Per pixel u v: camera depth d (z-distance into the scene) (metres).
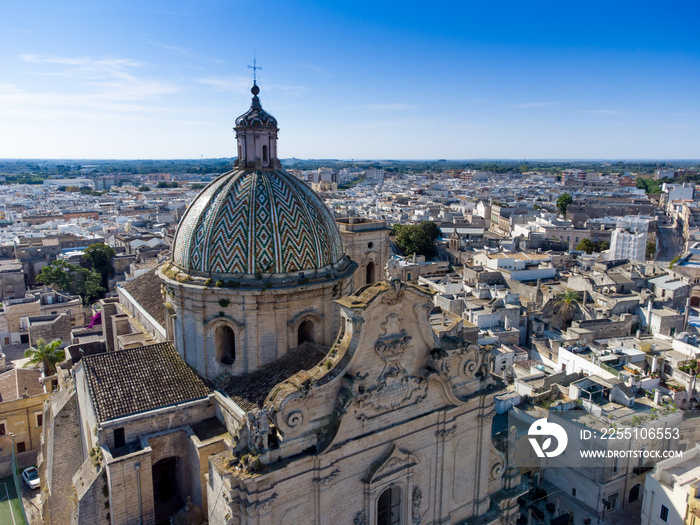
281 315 42.31
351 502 36.91
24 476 64.50
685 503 48.84
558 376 68.94
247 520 32.19
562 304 106.19
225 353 44.91
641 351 77.06
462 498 44.03
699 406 65.31
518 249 176.88
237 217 42.28
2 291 123.50
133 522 38.09
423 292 37.41
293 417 33.12
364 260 71.50
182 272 43.62
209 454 38.19
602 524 55.47
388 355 36.53
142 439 38.88
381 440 37.44
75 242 173.75
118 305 67.06
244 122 46.47
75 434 49.00
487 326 95.25
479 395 42.56
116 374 41.72
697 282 130.25
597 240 191.88
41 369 80.19
